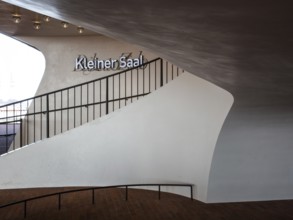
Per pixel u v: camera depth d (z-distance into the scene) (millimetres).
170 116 8562
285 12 2375
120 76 11219
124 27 3275
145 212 7059
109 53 11250
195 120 8039
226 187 7805
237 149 7645
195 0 2307
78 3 2721
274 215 6871
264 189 7988
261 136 7605
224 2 2275
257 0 2191
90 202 7875
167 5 2473
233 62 3963
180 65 4629
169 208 7348
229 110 6852
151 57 11094
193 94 8102
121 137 9195
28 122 11258
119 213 6992
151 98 8914
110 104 11180
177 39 3416
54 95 10953
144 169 8898
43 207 7496
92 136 9398
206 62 4180
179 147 8375
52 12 3227
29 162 9477
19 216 6852
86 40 11312
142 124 8984
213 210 7195
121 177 9141
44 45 11352
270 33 2879
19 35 11219
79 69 11297
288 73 4215
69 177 9422
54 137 9523
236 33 2949
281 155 7902
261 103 6238
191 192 8086
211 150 7605
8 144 12086
